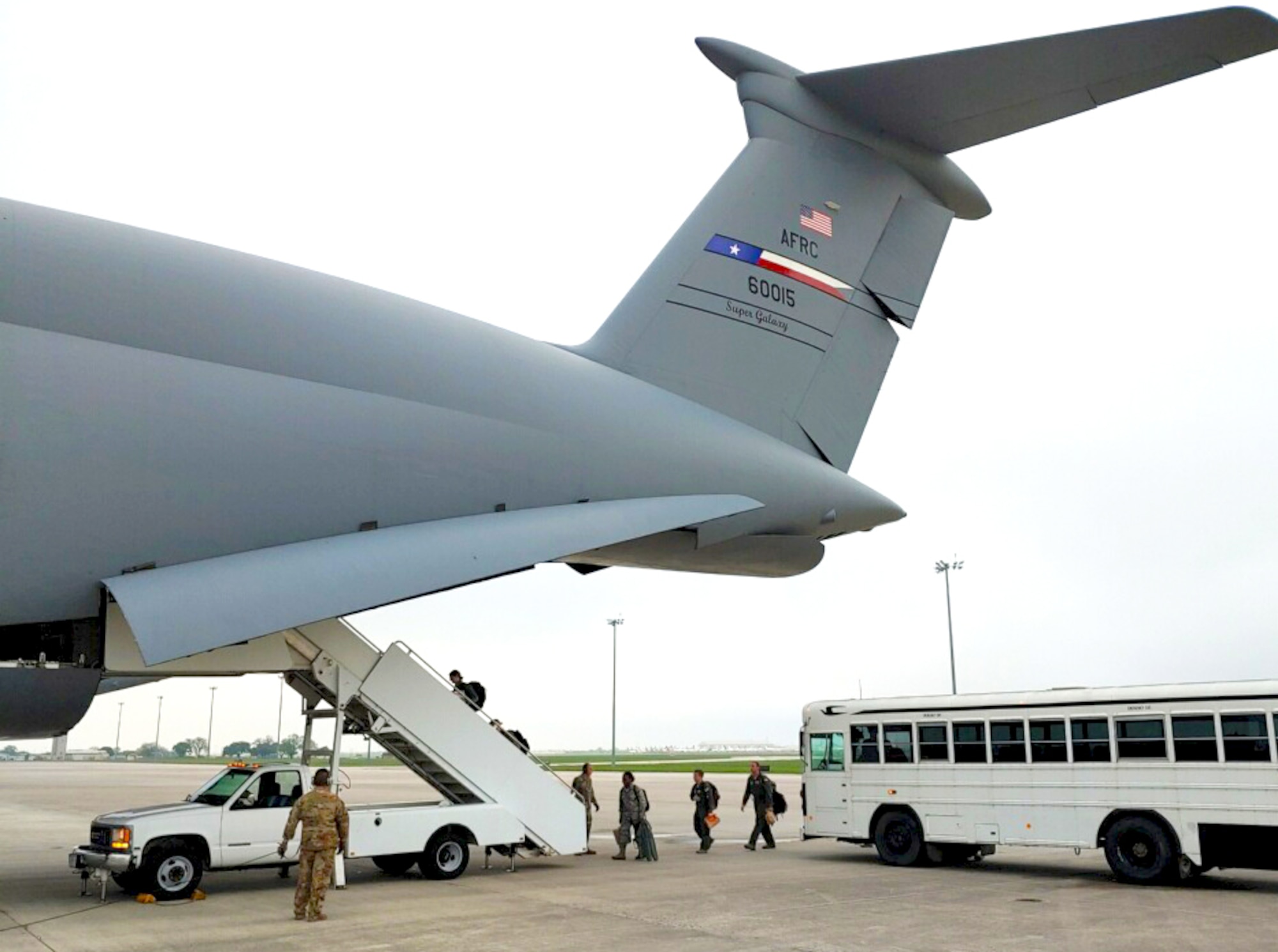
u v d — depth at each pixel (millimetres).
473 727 11922
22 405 8109
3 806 24719
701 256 12266
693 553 11844
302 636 11023
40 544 8125
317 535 9195
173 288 9148
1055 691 12484
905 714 13602
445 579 9188
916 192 13492
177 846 9969
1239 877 12508
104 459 8352
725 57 12820
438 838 11539
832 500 12188
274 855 10438
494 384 10430
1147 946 8008
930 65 11039
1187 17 9047
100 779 42094
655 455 11078
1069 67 10289
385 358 9938
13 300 8367
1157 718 11703
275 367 9336
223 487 8797
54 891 10562
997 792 12656
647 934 8398
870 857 14703
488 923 8883
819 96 12836
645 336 11906
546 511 10266
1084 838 11969
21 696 8883
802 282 12703
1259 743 11023
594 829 19359
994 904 10094
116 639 9234
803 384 12617
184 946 7816
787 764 69625
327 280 10273
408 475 9641
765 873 12555
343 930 8484
